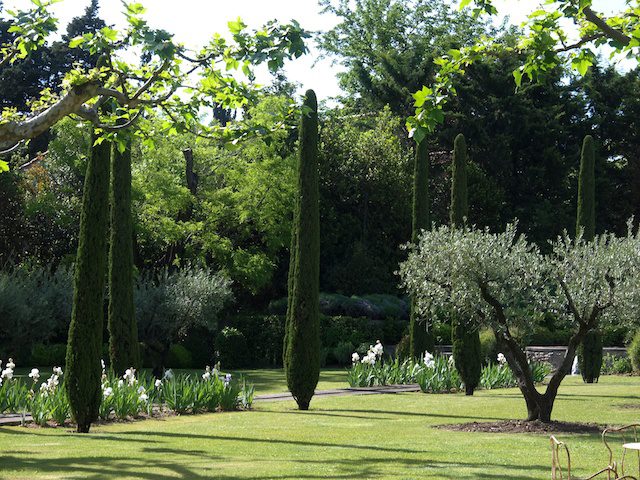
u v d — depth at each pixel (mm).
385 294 40594
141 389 17656
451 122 46094
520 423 15453
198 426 15703
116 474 9867
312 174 19906
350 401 20953
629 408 18766
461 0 8828
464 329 23062
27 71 48219
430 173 45656
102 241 15359
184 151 36500
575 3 8414
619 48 8781
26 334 29641
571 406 19250
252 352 35375
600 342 27312
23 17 12117
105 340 32406
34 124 10523
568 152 47000
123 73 11898
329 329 36156
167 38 10078
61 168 38000
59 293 31047
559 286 15305
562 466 10461
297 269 19500
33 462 10984
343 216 42875
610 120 47312
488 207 43438
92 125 13406
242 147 37750
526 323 15609
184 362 33562
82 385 14797
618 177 47062
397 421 16562
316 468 10359
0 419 16172
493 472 9953
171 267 36781
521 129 44938
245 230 38312
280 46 10203
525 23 8852
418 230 26344
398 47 53500
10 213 36344
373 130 46000
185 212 36188
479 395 22922
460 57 8930
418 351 26625
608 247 15391
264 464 10758
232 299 35250
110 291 20891
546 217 43375
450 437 13852
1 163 12891
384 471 10070
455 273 15391
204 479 9461
